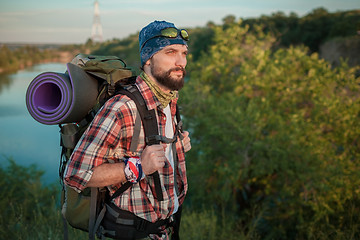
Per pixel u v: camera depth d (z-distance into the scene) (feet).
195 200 31.01
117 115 3.94
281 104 30.71
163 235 4.79
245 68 33.04
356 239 12.41
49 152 104.83
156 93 4.21
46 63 542.57
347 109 29.48
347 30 126.62
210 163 28.63
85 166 3.85
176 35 4.07
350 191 25.20
